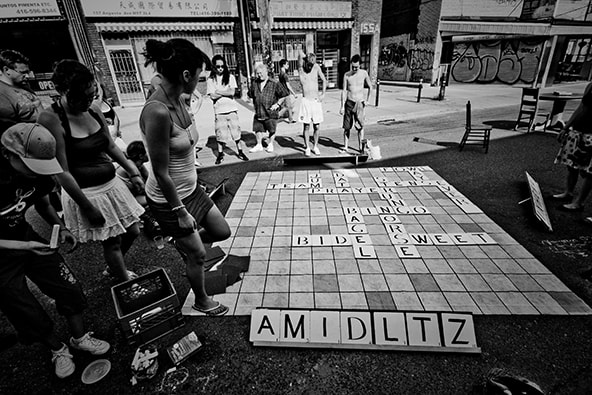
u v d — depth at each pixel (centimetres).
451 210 378
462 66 1800
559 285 254
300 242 322
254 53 1277
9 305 166
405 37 1839
